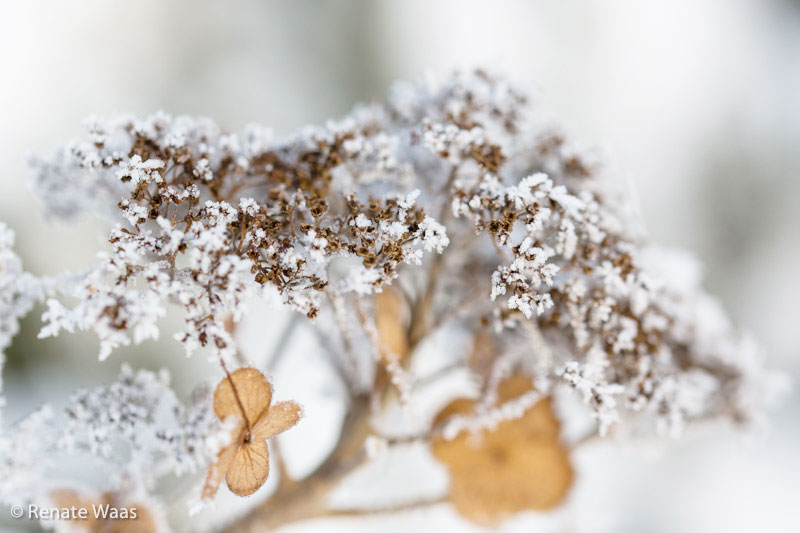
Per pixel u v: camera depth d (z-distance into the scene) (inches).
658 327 12.7
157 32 32.9
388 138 12.2
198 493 11.0
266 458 11.4
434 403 16.6
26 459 11.6
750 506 30.0
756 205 37.1
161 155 11.6
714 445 31.0
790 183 37.7
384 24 36.9
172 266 11.1
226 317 13.0
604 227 12.3
